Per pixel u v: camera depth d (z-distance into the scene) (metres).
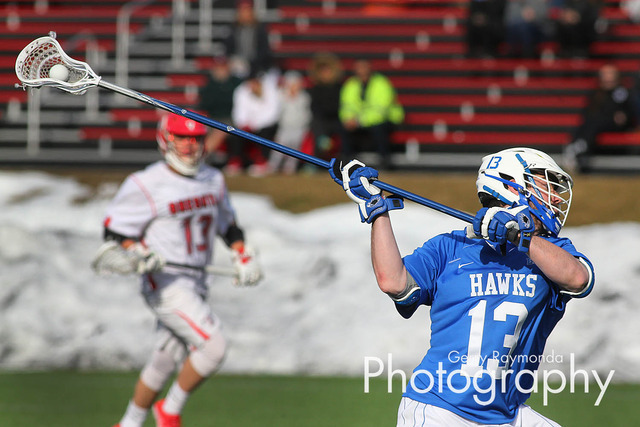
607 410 26.25
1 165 56.84
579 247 36.81
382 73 61.06
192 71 61.25
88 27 66.44
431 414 12.24
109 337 34.19
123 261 20.84
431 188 41.38
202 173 22.06
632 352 32.44
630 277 34.75
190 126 21.31
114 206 21.42
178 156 21.50
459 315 12.42
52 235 37.31
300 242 37.62
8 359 33.97
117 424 21.88
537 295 12.40
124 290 35.62
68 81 13.42
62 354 33.84
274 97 49.38
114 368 33.88
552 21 61.22
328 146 50.03
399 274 12.27
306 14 65.50
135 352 33.91
